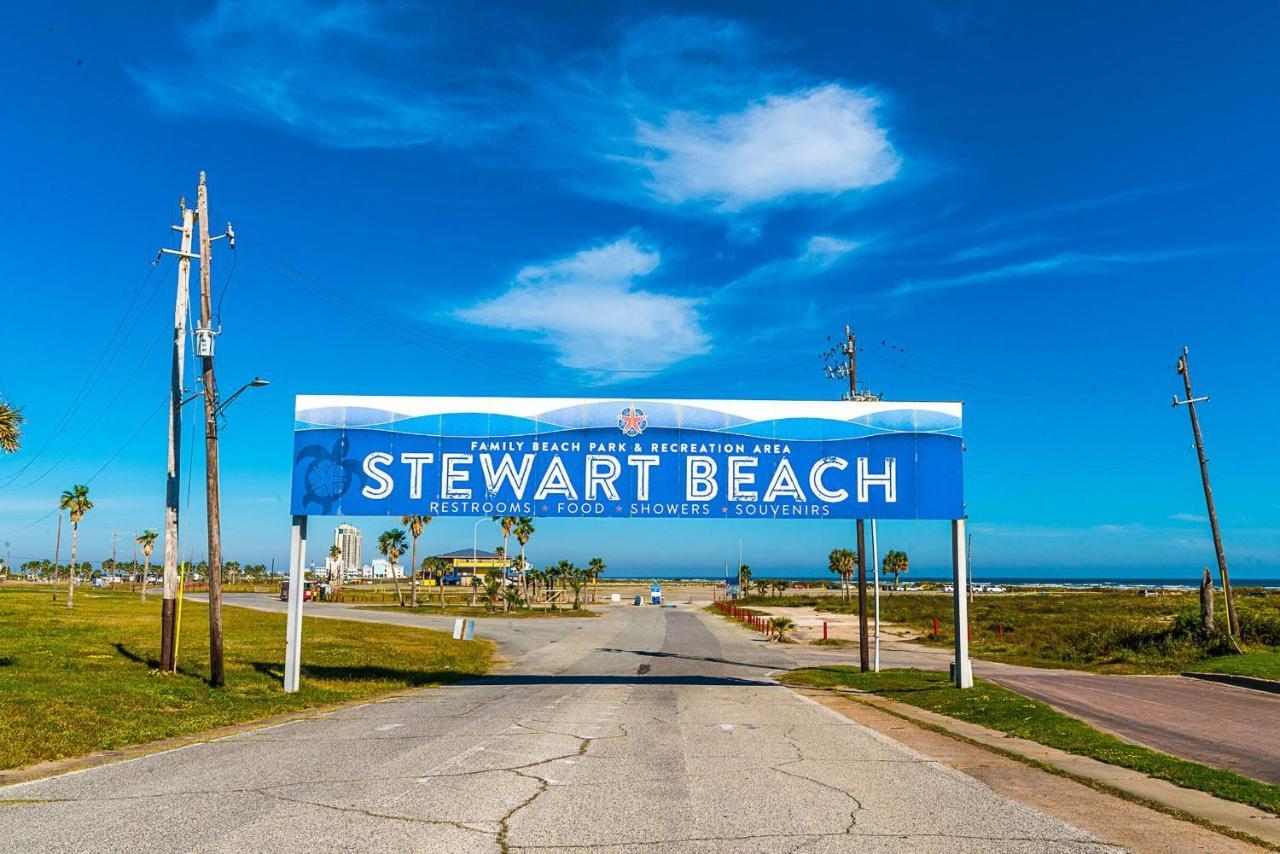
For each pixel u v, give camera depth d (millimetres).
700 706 18797
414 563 87188
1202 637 29531
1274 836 7574
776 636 47250
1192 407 31359
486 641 43969
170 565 22797
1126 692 20797
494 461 22109
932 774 10484
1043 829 7656
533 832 7316
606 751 11992
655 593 108375
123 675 21391
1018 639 41469
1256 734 14453
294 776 9961
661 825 7609
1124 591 133875
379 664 29359
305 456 21906
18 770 10625
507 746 12383
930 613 71812
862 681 25172
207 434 20578
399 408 22156
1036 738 13703
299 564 21578
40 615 49938
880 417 22422
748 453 22312
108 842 6914
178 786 9383
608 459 22203
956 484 22234
